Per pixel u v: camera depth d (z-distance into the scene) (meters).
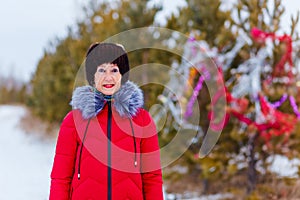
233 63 5.58
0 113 26.66
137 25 6.82
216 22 5.82
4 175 7.82
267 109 4.95
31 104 16.39
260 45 5.30
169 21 6.39
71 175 2.25
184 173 5.82
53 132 12.98
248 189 5.31
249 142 5.34
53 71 11.99
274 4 5.25
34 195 6.32
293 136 5.13
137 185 2.24
